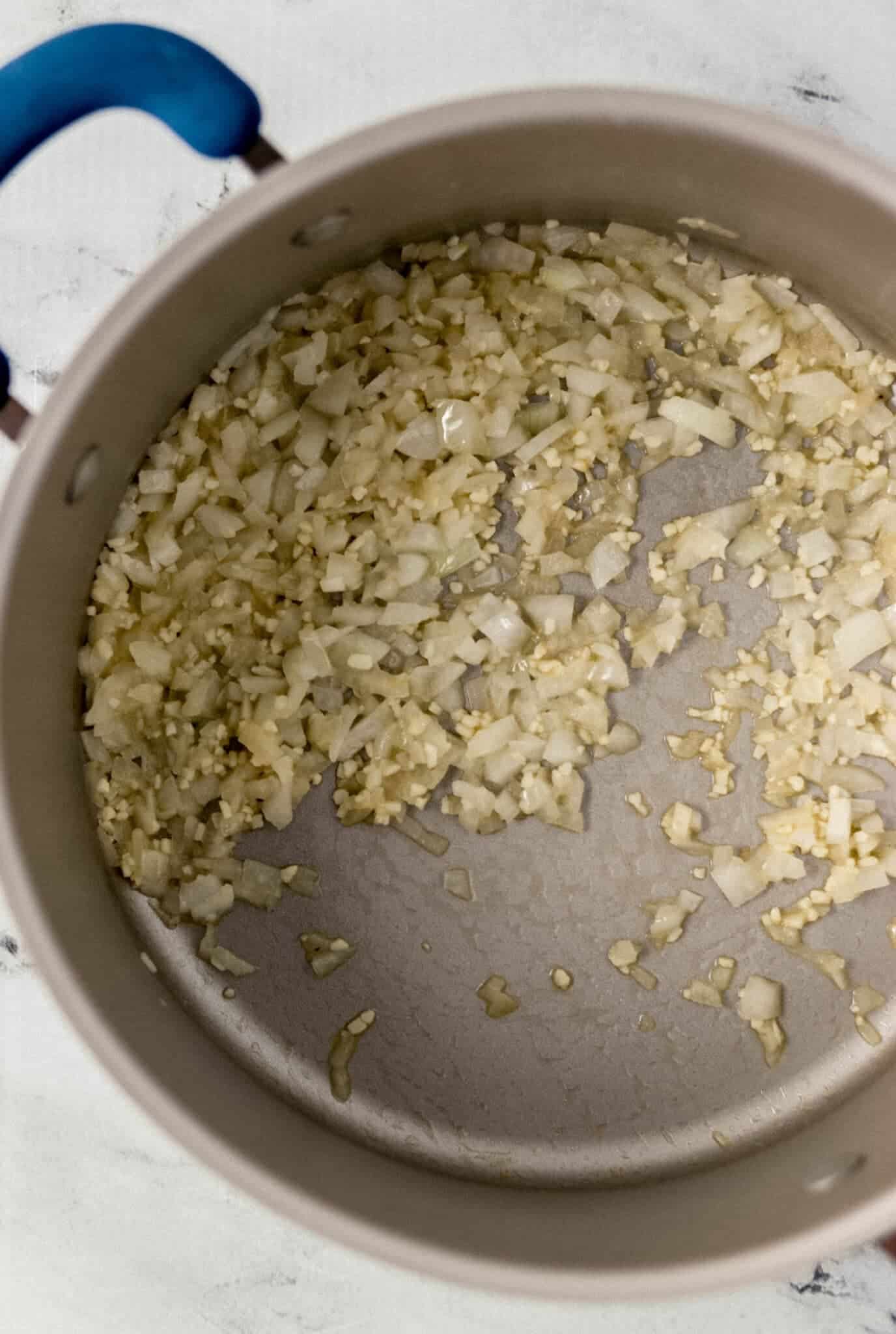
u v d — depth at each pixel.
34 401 0.69
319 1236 0.62
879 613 0.67
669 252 0.68
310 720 0.68
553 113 0.61
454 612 0.68
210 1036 0.68
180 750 0.68
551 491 0.68
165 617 0.68
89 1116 0.69
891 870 0.67
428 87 0.69
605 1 0.68
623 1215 0.65
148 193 0.69
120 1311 0.69
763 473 0.68
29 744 0.64
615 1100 0.68
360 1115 0.68
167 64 0.60
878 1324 0.67
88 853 0.67
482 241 0.68
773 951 0.68
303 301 0.68
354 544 0.68
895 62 0.68
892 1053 0.67
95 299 0.69
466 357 0.68
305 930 0.68
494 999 0.68
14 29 0.69
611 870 0.68
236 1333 0.69
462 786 0.68
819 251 0.66
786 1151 0.67
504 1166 0.68
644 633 0.68
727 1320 0.68
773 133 0.61
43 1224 0.69
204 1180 0.69
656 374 0.68
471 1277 0.60
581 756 0.68
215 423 0.68
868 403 0.68
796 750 0.67
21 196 0.69
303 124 0.69
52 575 0.64
